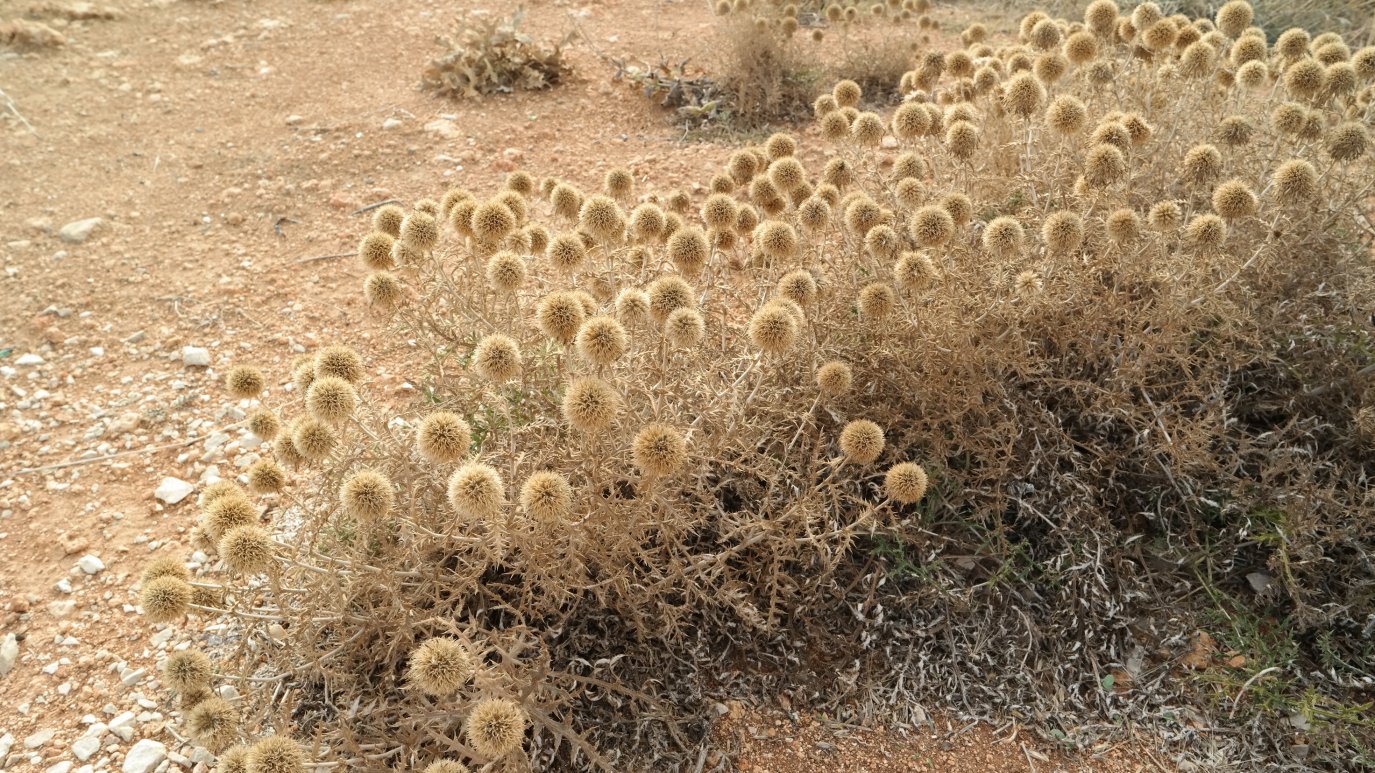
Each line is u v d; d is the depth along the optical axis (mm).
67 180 1503
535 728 647
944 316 814
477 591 705
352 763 593
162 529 925
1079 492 815
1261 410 875
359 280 1284
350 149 1597
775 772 692
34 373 1129
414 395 1072
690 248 796
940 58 1167
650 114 1716
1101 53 1105
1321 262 904
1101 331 866
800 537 781
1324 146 919
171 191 1490
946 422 843
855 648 766
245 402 1079
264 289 1268
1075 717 731
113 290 1266
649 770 679
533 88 1798
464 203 859
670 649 735
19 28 1873
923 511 822
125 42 1959
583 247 826
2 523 932
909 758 705
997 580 785
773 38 1718
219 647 790
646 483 668
